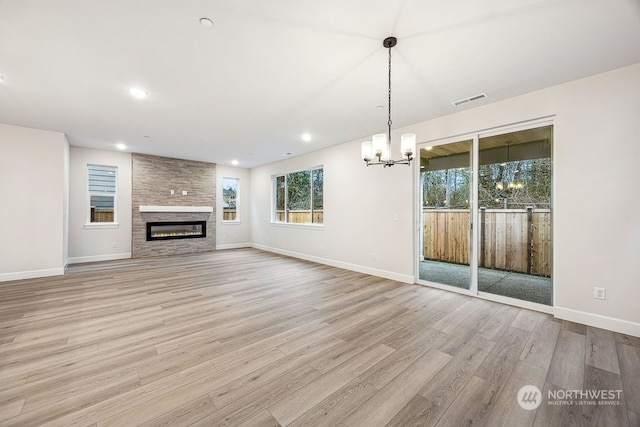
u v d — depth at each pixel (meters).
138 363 2.04
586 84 2.74
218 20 1.93
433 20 1.93
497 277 3.79
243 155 6.68
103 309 3.13
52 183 4.68
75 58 2.41
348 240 5.32
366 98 3.28
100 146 5.79
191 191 7.36
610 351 2.21
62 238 4.77
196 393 1.71
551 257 3.04
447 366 2.02
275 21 1.95
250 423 1.47
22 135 4.43
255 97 3.25
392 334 2.54
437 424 1.47
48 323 2.73
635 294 2.49
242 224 8.51
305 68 2.60
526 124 3.19
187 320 2.84
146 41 2.18
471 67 2.57
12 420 1.46
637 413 1.54
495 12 1.85
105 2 1.75
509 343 2.36
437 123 3.94
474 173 3.68
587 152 2.74
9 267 4.35
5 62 2.47
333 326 2.71
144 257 6.60
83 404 1.60
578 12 1.84
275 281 4.41
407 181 4.32
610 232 2.62
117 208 6.34
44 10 1.81
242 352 2.21
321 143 5.46
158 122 4.18
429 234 4.58
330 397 1.68
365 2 1.76
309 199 6.51
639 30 2.01
